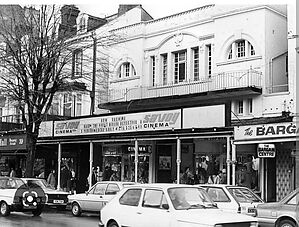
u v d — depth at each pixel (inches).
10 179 794.2
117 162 1107.3
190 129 829.2
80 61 1204.5
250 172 890.1
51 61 995.3
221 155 938.1
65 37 1054.4
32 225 633.0
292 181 837.8
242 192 598.9
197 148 983.6
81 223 663.8
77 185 1161.4
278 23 992.9
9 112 1494.8
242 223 385.7
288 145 822.5
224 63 1018.1
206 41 1067.9
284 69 989.8
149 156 1055.6
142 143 1023.0
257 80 953.5
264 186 872.9
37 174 1256.8
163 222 406.3
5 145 1248.2
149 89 1153.4
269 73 957.2
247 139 748.0
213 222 372.8
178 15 1131.3
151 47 1181.1
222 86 1002.7
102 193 741.3
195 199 423.5
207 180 949.8
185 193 426.3
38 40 982.4
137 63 1199.6
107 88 1261.1
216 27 1039.6
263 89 943.7
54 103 1299.2
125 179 1088.8
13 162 1369.3
